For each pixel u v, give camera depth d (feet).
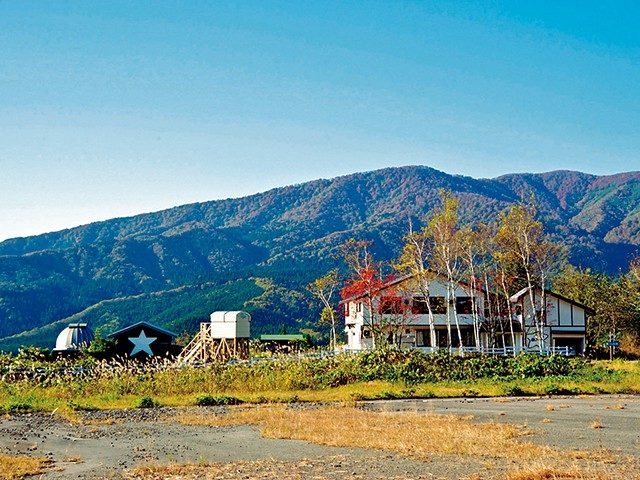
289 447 75.87
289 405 123.34
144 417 108.78
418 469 60.08
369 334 240.94
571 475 54.39
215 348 225.56
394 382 152.87
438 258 224.53
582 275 314.35
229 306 532.32
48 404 125.80
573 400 126.62
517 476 54.39
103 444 81.46
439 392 138.00
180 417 106.22
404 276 236.84
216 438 84.28
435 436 79.20
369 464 63.31
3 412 118.52
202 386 144.87
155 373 154.10
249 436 85.15
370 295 229.25
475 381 155.02
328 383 150.10
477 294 247.29
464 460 64.49
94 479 59.88
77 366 170.19
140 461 69.36
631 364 192.75
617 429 86.28
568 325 255.29
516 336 253.03
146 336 240.32
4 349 503.20
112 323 588.91
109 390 142.10
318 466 62.85
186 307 575.38
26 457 71.87
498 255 232.73
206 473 60.80
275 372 155.63
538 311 250.98
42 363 177.27
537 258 245.24
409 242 245.65
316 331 482.69
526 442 75.51
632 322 272.51
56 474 62.75
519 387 141.90
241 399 130.62
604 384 148.25
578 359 191.72
